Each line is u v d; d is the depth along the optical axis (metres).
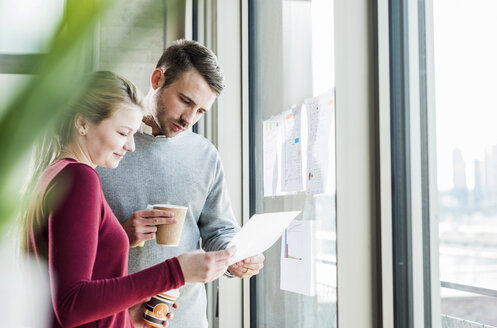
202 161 1.78
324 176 1.66
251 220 1.31
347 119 1.34
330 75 1.62
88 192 1.05
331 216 1.61
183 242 1.72
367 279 1.30
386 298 1.26
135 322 1.36
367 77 1.31
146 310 1.36
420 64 1.20
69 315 1.00
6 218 0.11
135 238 1.49
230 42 2.40
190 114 1.68
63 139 1.11
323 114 1.67
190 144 1.78
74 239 1.00
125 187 1.65
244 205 2.36
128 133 1.17
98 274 1.15
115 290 1.05
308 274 1.78
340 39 1.37
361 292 1.30
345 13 1.34
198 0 2.57
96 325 1.11
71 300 1.00
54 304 1.01
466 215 1.05
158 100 1.69
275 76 2.10
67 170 1.04
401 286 1.26
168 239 1.54
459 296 1.07
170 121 1.68
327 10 1.64
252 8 2.37
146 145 1.69
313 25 1.75
